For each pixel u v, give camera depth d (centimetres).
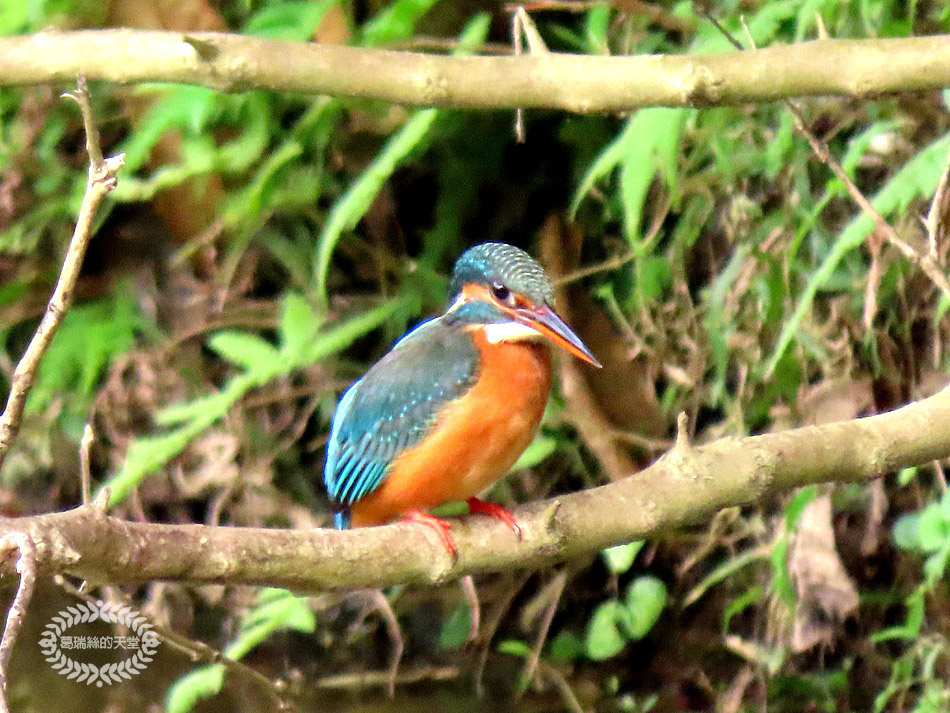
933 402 644
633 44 987
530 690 1106
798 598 1005
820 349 970
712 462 621
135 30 633
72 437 1106
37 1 956
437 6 995
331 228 853
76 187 1066
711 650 1115
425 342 738
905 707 1046
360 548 574
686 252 1050
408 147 852
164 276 1102
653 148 801
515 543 612
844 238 746
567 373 1036
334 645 1105
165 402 1091
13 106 1059
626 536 625
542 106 619
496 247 737
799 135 950
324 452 1110
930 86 566
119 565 481
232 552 520
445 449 712
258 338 1002
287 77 613
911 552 1030
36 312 1116
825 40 581
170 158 1030
